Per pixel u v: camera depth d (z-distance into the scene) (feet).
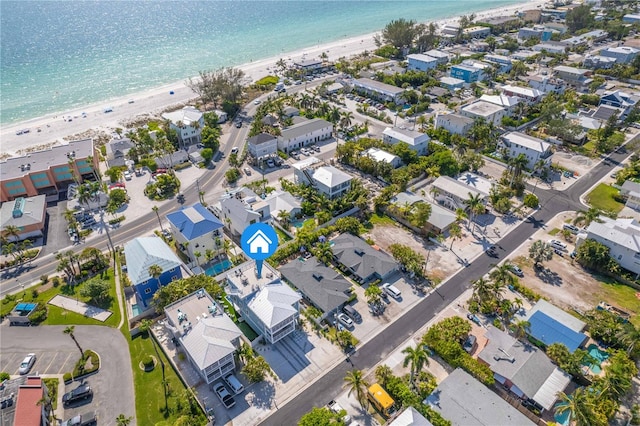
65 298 334.03
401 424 217.36
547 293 331.57
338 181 443.73
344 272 355.15
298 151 562.66
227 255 377.71
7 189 452.76
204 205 446.60
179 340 267.59
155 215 436.76
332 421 226.17
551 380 249.96
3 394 247.91
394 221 422.00
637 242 339.98
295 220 423.23
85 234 405.39
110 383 265.13
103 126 653.30
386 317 310.65
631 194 428.97
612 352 273.13
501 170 508.12
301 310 316.19
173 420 240.94
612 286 339.77
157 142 561.84
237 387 254.27
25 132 630.74
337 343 290.76
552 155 510.99
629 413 242.58
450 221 396.78
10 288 345.92
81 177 497.87
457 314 311.88
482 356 265.95
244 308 301.84
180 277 335.67
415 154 508.53
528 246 384.88
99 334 301.22
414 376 262.67
